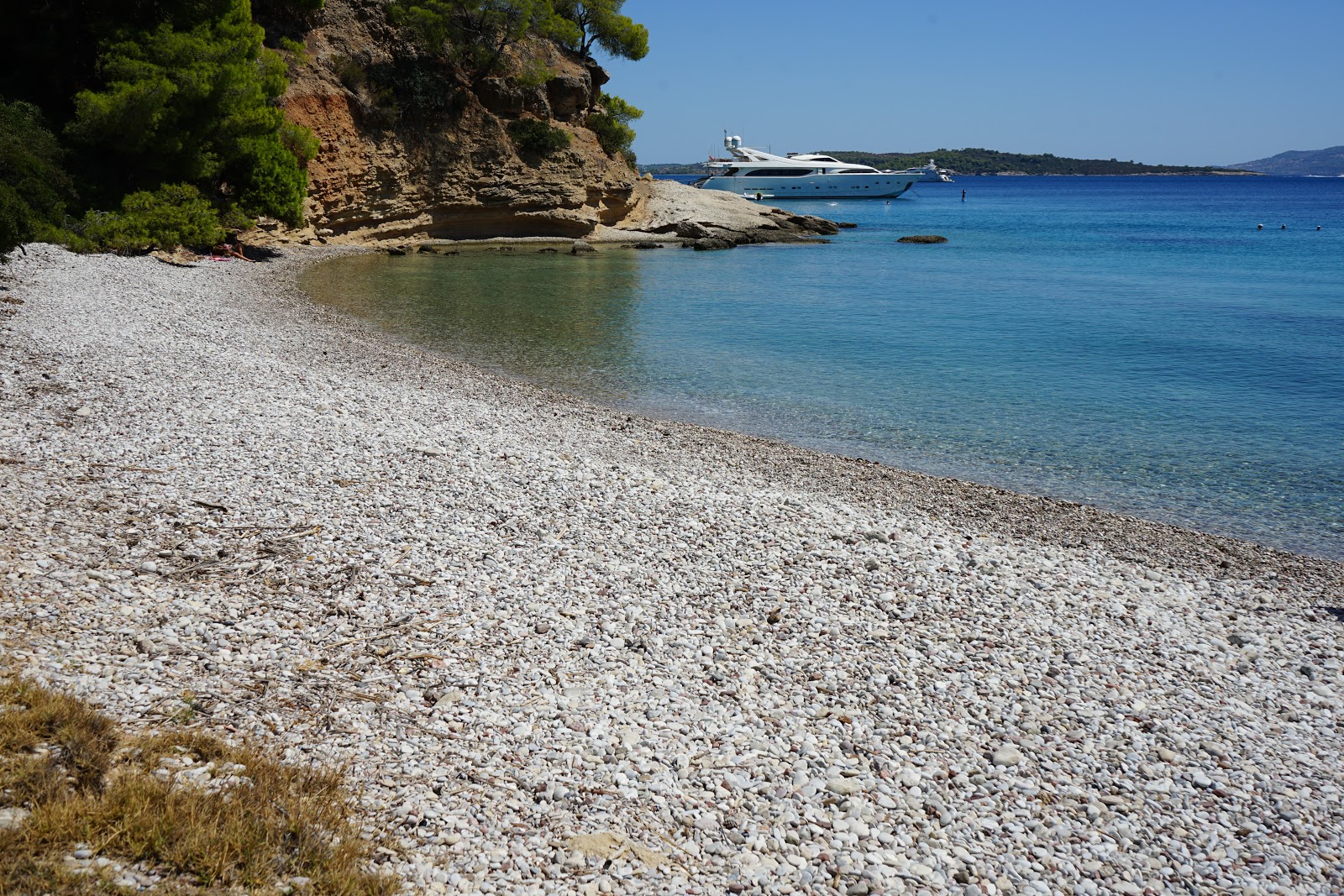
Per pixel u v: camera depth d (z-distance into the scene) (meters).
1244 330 33.62
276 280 39.84
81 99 36.88
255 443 14.66
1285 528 15.39
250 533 11.10
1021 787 7.66
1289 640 11.03
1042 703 9.01
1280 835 7.31
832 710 8.59
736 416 21.83
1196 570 13.35
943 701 8.91
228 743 6.80
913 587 11.43
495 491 13.75
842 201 142.62
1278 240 78.12
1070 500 16.62
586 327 33.38
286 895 5.25
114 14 40.91
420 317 33.75
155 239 38.91
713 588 11.06
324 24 60.03
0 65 39.88
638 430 19.55
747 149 138.38
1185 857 6.96
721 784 7.33
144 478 12.40
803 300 41.50
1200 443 19.88
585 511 13.23
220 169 44.12
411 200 62.22
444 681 8.42
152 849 5.36
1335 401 23.23
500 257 57.47
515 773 7.11
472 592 10.34
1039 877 6.65
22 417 14.36
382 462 14.59
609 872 6.09
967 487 16.81
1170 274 53.00
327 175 56.34
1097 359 28.66
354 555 10.87
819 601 10.84
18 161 30.09
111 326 22.67
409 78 61.66
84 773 5.85
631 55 81.56
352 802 6.34
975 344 31.05
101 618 8.41
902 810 7.22
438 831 6.22
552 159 67.69
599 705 8.35
